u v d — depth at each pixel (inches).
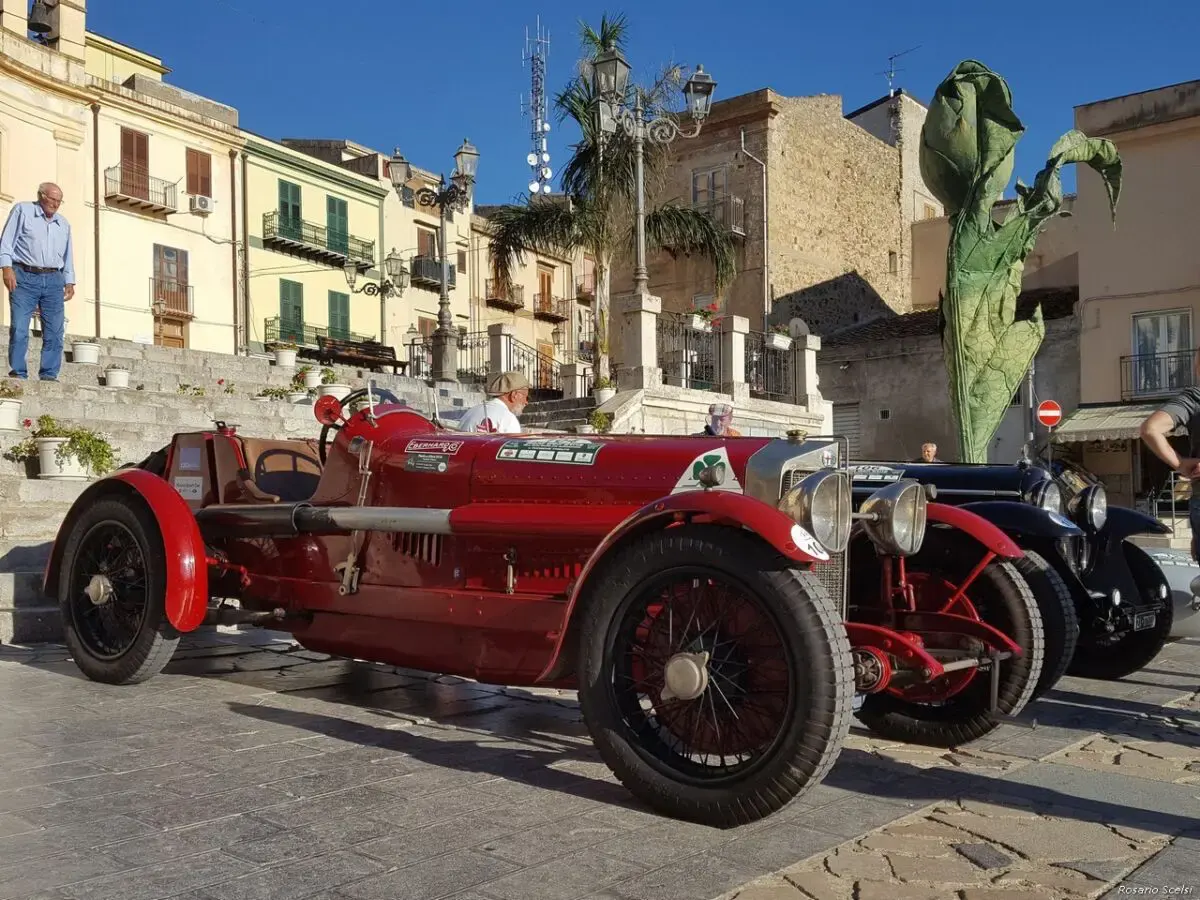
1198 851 116.2
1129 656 236.5
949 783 145.3
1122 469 908.6
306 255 1378.0
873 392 1053.2
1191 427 161.5
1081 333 965.2
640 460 157.2
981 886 104.9
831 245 1195.3
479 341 1095.0
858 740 175.5
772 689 128.5
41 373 432.5
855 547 183.8
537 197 810.8
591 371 709.3
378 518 173.5
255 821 122.1
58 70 994.7
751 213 1112.8
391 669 230.8
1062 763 158.6
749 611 131.7
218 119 1327.5
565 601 152.2
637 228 594.6
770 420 649.0
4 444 349.1
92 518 210.2
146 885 102.1
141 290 1162.0
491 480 168.6
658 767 127.3
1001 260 626.5
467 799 132.3
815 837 119.8
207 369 652.7
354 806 128.5
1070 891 103.8
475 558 167.3
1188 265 910.4
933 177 636.7
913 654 140.8
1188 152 914.1
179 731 166.9
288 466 228.5
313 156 1528.1
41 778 138.7
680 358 646.5
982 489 237.5
